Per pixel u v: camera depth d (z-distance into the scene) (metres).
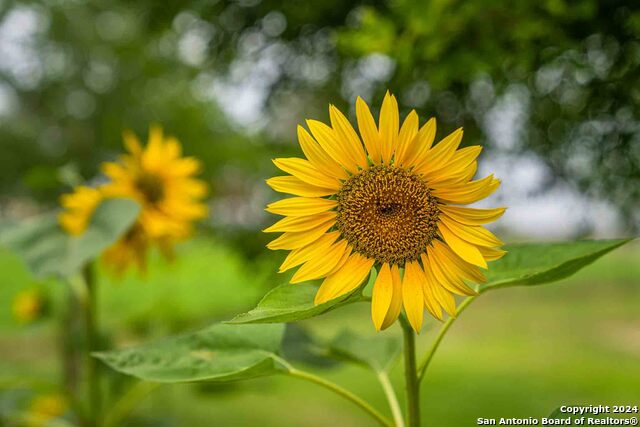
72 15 1.73
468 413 1.52
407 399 0.28
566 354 2.36
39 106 1.83
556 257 0.30
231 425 1.44
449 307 0.26
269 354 0.32
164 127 1.59
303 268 0.26
